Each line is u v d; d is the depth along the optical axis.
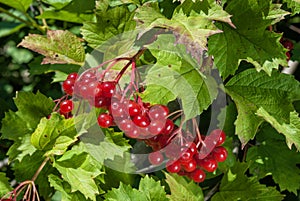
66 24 0.76
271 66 0.58
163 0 0.62
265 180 0.75
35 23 0.75
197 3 0.56
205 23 0.55
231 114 0.68
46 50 0.61
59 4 0.68
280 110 0.61
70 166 0.61
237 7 0.59
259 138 0.69
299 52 0.73
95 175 0.61
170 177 0.64
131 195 0.63
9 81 0.94
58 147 0.61
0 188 0.64
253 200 0.67
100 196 0.64
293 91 0.61
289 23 0.75
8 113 0.64
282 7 0.64
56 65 0.69
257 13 0.59
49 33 0.61
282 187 0.68
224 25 0.59
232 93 0.62
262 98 0.61
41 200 0.69
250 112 0.61
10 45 0.92
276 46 0.59
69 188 0.62
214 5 0.56
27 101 0.64
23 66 0.95
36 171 0.65
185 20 0.55
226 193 0.67
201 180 0.62
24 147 0.63
